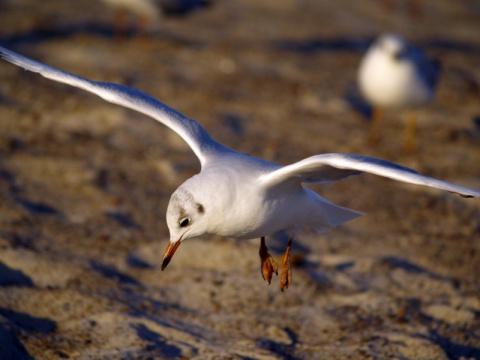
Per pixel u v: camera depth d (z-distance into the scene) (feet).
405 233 39.58
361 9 90.68
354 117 56.80
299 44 73.20
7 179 41.39
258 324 30.50
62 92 54.85
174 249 24.54
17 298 29.89
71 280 32.19
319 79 63.72
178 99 55.26
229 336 29.48
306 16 84.33
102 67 59.82
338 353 28.37
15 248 33.81
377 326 30.66
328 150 49.70
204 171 24.88
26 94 53.72
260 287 33.19
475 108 61.41
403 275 34.88
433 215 42.11
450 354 28.81
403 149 51.49
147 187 42.65
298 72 64.80
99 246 35.65
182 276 34.01
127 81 57.21
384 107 51.93
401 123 56.75
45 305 29.71
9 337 26.86
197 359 27.04
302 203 26.58
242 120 53.16
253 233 25.99
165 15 67.00
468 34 86.48
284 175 24.11
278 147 49.01
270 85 60.85
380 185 45.60
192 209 24.17
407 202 43.57
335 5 90.94
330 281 34.19
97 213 39.04
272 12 84.43
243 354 27.55
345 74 65.98
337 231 39.40
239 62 65.36
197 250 35.83
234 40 71.72
